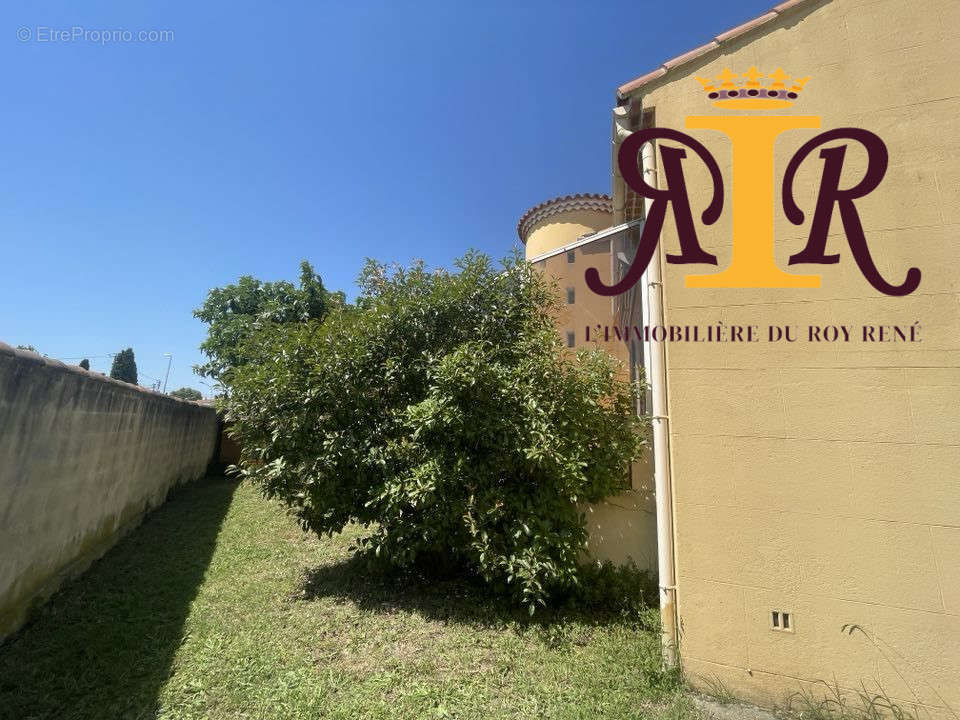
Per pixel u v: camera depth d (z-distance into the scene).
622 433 4.22
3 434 3.24
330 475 4.30
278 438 4.37
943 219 2.75
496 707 2.61
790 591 2.76
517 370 4.13
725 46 3.36
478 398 3.97
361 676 2.92
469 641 3.38
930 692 2.46
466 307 4.72
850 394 2.79
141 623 3.62
